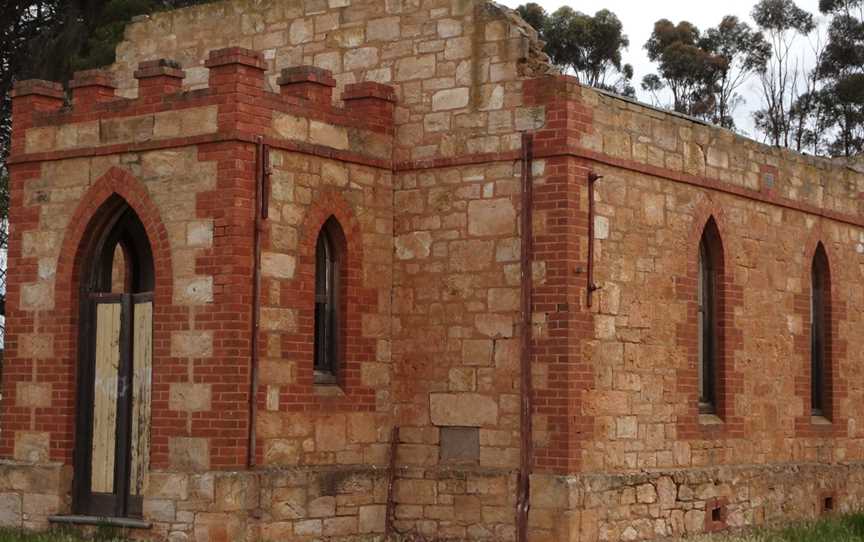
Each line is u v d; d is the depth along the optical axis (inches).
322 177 775.7
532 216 767.1
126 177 763.4
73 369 783.7
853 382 1069.1
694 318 855.7
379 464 799.7
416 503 792.3
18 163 811.4
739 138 922.1
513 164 779.4
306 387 757.3
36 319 796.6
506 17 791.1
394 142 823.7
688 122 866.8
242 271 724.7
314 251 768.3
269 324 737.6
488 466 774.5
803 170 1004.6
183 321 733.3
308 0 869.8
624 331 794.2
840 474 1026.1
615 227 792.9
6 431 803.4
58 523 768.3
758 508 912.9
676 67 2219.5
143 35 936.9
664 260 833.5
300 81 778.2
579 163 765.9
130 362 769.6
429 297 803.4
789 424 969.5
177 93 749.3
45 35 1610.5
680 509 828.6
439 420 793.6
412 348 807.1
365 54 842.8
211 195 731.4
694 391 853.2
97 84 787.4
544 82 770.2
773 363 953.5
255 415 725.3
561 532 737.6
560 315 753.0
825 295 1043.9
